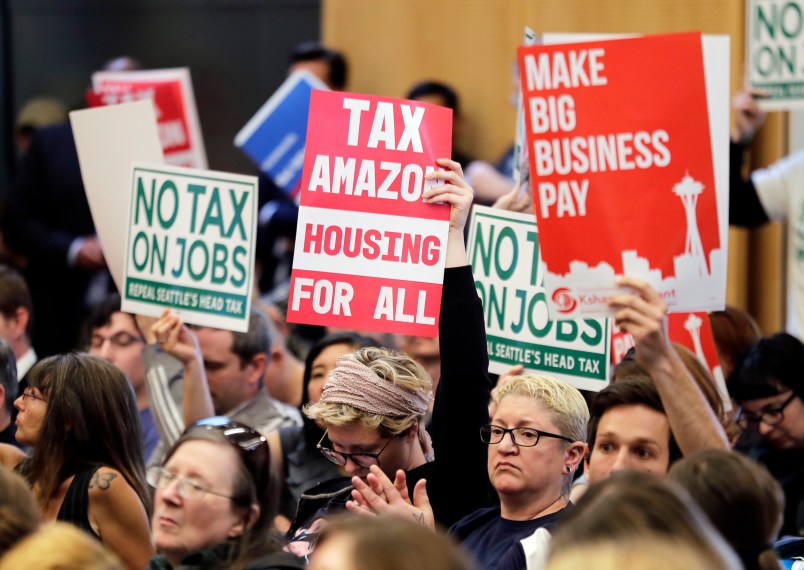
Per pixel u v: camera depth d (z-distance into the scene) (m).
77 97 26.77
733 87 20.88
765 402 12.59
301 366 16.48
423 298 11.01
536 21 22.56
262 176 21.91
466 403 10.72
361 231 11.11
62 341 21.64
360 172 11.16
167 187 13.42
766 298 20.58
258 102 25.89
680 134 10.73
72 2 26.69
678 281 10.69
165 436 14.09
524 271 12.52
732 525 7.54
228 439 8.61
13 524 7.69
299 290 11.12
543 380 10.11
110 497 10.87
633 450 10.48
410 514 9.41
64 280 21.64
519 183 13.27
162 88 18.48
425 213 11.09
